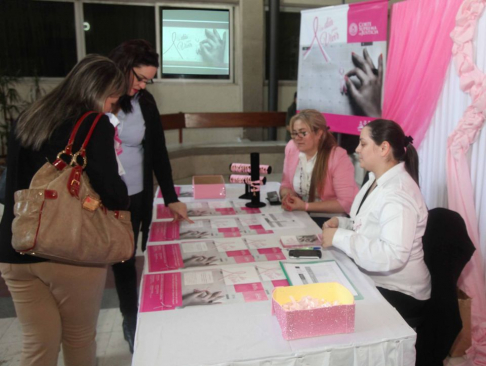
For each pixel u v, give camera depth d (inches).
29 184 49.1
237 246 64.6
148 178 78.9
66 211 46.4
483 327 80.7
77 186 47.5
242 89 241.8
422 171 106.7
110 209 51.7
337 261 59.0
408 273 61.5
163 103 241.3
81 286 52.1
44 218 45.4
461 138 86.0
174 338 41.8
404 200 56.2
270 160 198.4
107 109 54.2
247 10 231.8
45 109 49.4
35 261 49.1
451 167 89.5
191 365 38.1
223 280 53.4
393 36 113.1
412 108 106.6
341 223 72.5
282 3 240.8
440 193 100.0
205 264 58.2
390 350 41.9
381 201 58.0
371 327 43.6
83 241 47.5
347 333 42.6
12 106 206.5
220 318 45.1
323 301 44.6
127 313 79.0
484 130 83.6
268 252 62.4
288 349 40.1
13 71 219.9
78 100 50.5
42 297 52.1
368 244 55.7
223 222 75.9
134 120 75.6
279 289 45.5
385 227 55.9
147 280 53.5
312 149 88.7
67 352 56.2
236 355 39.4
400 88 111.1
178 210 76.7
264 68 247.9
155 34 234.8
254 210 83.0
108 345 82.7
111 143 50.9
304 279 52.9
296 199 82.4
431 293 62.2
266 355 39.4
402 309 61.2
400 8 109.0
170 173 82.4
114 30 231.3
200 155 192.2
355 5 131.6
